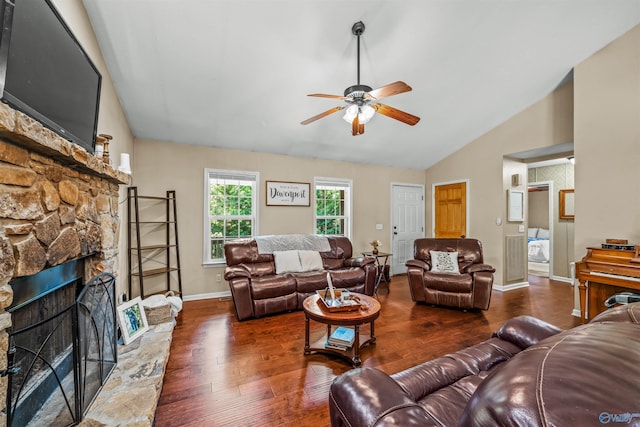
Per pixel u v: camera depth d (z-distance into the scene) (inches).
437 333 109.8
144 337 81.0
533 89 142.2
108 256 73.5
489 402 19.2
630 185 108.0
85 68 60.8
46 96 46.4
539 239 256.8
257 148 167.9
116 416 51.1
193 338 104.9
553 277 205.8
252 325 118.0
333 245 169.9
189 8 79.9
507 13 95.6
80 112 59.1
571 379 17.6
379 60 108.3
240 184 170.6
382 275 190.9
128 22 81.7
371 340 98.9
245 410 65.9
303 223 185.3
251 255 146.6
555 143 147.3
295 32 91.4
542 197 259.1
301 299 135.0
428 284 143.4
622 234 109.7
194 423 61.6
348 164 201.9
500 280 175.6
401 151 195.0
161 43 90.0
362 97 87.4
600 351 19.8
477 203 189.9
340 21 89.6
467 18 95.3
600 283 108.7
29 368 42.9
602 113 115.2
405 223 224.8
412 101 140.0
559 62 122.6
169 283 144.0
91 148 65.0
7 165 37.8
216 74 106.3
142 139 145.1
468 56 113.0
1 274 36.0
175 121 133.0
